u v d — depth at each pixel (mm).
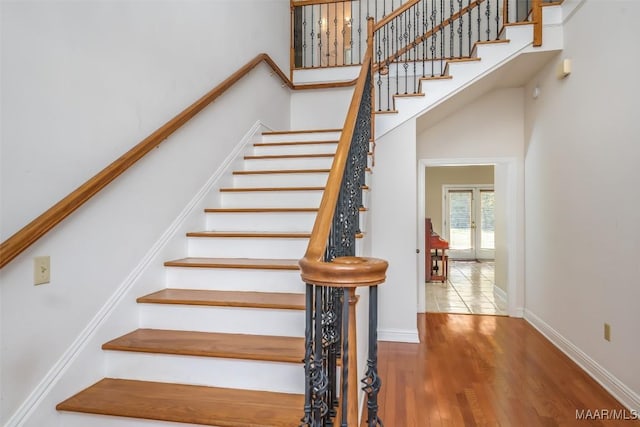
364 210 2564
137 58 2191
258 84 3977
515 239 4641
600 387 2781
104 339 1825
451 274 8203
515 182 4609
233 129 3426
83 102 1794
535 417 2383
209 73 3049
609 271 2717
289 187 3178
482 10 5504
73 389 1640
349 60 6074
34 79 1541
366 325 2521
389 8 6004
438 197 10492
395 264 3922
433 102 3785
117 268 1963
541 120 4004
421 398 2639
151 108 2328
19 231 1413
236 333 1976
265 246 2508
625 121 2512
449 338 3930
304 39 5715
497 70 3732
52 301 1575
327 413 1388
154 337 1916
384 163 3932
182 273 2316
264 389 1688
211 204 2979
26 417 1440
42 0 1579
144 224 2199
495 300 5660
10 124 1439
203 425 1433
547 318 3906
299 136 3967
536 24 3512
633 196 2432
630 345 2467
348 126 1909
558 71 3508
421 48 5484
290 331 1927
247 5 3758
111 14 1985
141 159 2182
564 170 3457
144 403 1566
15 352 1422
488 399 2617
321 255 1084
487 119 4656
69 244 1666
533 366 3178
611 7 2672
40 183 1562
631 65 2447
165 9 2475
